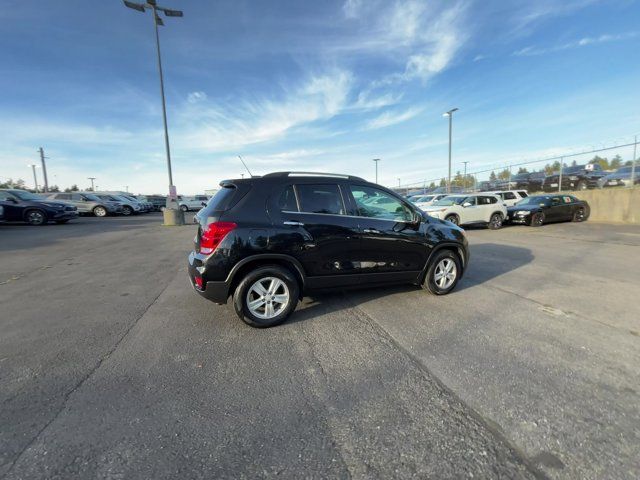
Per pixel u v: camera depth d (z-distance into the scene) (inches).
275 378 111.9
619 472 73.2
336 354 127.6
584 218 685.9
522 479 71.7
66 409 95.7
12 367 118.3
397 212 182.9
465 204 591.2
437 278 195.9
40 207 644.1
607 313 167.0
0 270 268.2
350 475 73.4
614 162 746.2
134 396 102.0
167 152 676.7
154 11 628.1
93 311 174.6
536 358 122.6
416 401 98.8
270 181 156.6
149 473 73.9
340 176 170.2
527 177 924.6
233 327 153.3
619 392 101.7
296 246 153.4
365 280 173.3
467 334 143.6
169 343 137.4
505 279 234.2
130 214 1123.9
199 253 148.9
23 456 78.4
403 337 141.6
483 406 96.0
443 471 74.2
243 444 82.7
